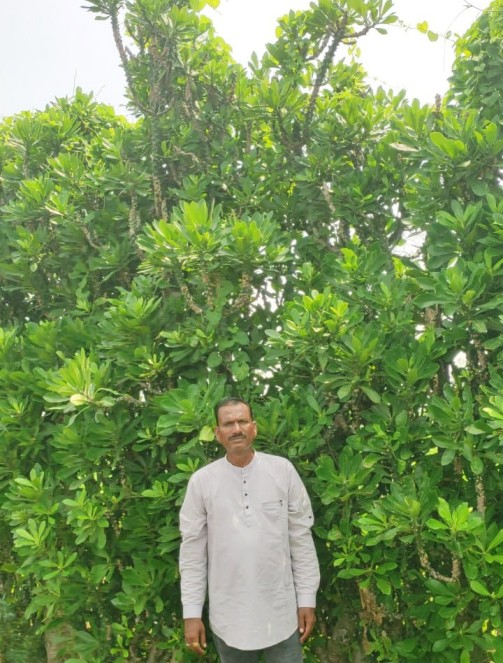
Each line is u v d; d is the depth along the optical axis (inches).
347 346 117.7
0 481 153.5
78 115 207.2
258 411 124.4
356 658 134.5
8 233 173.5
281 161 167.0
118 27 165.9
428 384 121.8
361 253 139.5
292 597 113.1
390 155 152.2
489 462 116.6
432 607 117.0
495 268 113.5
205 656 134.4
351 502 122.4
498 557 103.6
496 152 124.2
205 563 116.5
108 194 174.2
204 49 182.2
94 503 132.6
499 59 138.0
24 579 164.7
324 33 165.3
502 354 115.8
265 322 149.9
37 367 145.7
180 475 124.7
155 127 166.1
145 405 134.6
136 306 133.0
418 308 132.8
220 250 128.2
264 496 112.6
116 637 140.9
